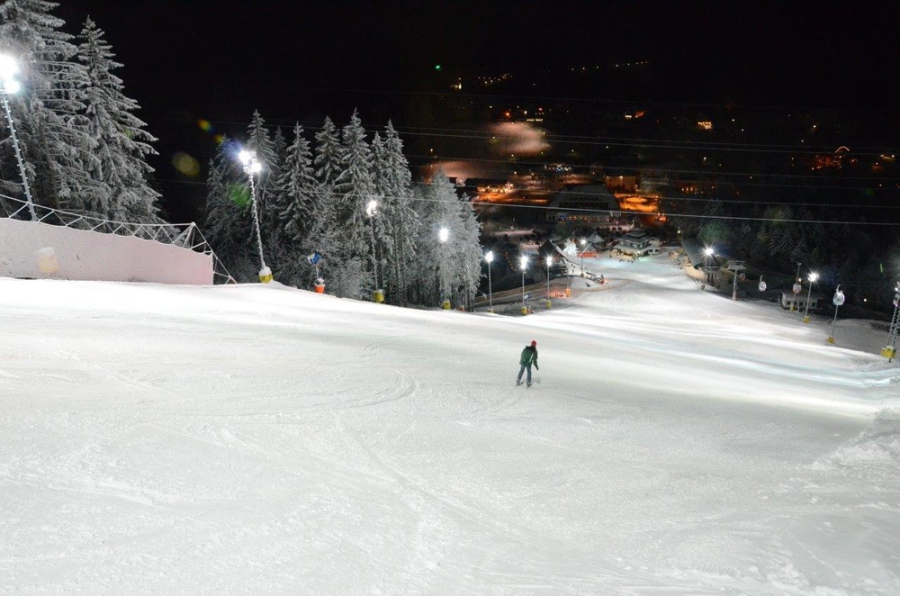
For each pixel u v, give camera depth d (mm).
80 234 26516
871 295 93562
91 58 36656
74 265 26438
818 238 107375
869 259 100000
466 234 73312
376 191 61156
